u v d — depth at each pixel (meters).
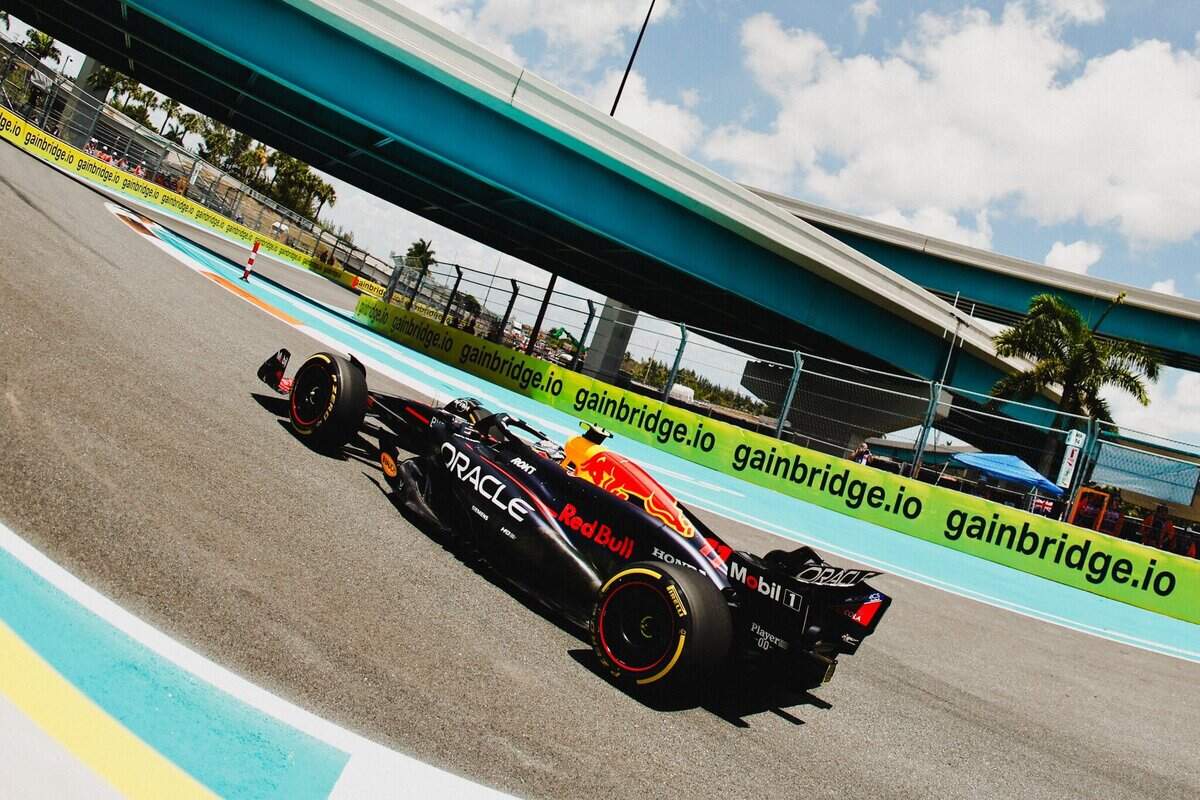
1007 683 5.52
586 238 26.66
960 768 3.56
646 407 15.93
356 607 3.01
